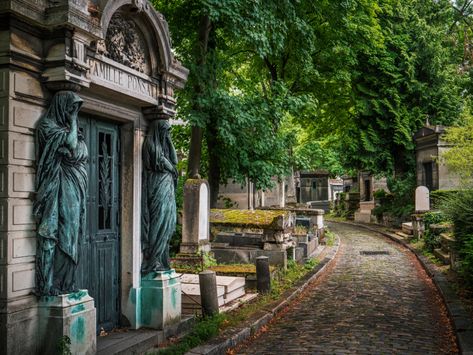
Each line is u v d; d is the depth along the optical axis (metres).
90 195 6.12
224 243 13.69
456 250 11.52
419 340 7.48
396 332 7.96
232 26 13.23
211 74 14.48
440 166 25.44
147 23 6.68
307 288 12.33
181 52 15.06
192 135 15.91
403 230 25.30
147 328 6.74
